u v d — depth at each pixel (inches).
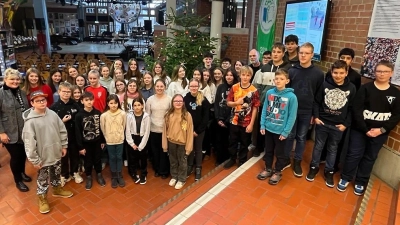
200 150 161.2
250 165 147.0
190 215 106.8
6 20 286.7
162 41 266.4
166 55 249.9
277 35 232.8
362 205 109.2
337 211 109.8
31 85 158.7
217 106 161.9
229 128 155.1
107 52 731.4
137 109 145.9
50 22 1105.4
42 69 394.6
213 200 116.2
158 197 143.9
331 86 118.9
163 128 150.6
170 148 151.6
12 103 133.7
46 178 126.6
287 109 120.1
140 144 148.4
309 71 124.9
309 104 125.7
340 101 116.6
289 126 119.4
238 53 343.3
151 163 182.5
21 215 125.1
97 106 162.1
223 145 172.9
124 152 174.6
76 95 147.1
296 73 127.7
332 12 158.4
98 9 1168.2
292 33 197.6
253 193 121.2
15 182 144.5
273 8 239.1
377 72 107.0
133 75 194.2
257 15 311.0
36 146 119.5
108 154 158.9
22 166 146.0
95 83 162.4
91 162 148.6
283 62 139.7
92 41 1081.4
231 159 157.6
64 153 132.6
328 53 163.8
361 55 136.7
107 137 144.3
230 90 147.8
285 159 128.0
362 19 135.3
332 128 120.7
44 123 120.1
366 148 116.6
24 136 115.9
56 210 129.9
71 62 446.0
